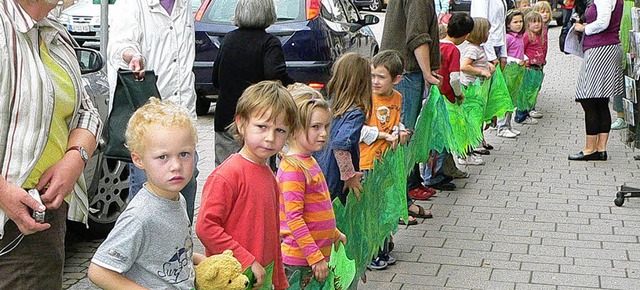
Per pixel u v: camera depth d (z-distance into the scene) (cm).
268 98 342
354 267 417
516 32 1091
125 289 279
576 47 955
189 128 290
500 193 793
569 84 1554
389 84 571
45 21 317
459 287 549
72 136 325
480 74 877
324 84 1059
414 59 695
